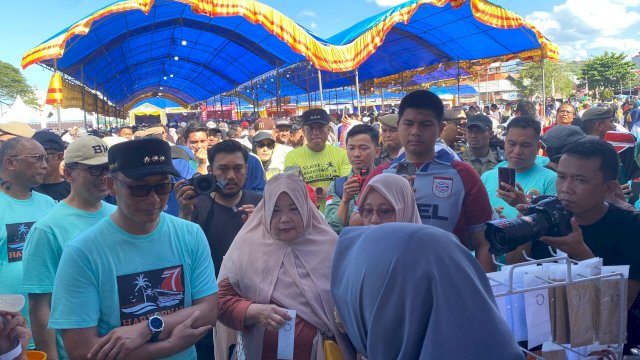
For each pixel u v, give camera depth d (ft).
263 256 8.46
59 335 8.87
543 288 5.85
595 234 7.66
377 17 36.81
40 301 8.61
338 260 4.03
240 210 10.60
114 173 6.78
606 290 6.07
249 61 73.87
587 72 254.47
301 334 7.89
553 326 5.92
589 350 6.31
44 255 8.71
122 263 6.95
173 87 135.85
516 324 5.95
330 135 37.29
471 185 9.23
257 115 92.27
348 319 3.84
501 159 18.34
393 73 73.97
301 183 8.63
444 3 33.19
